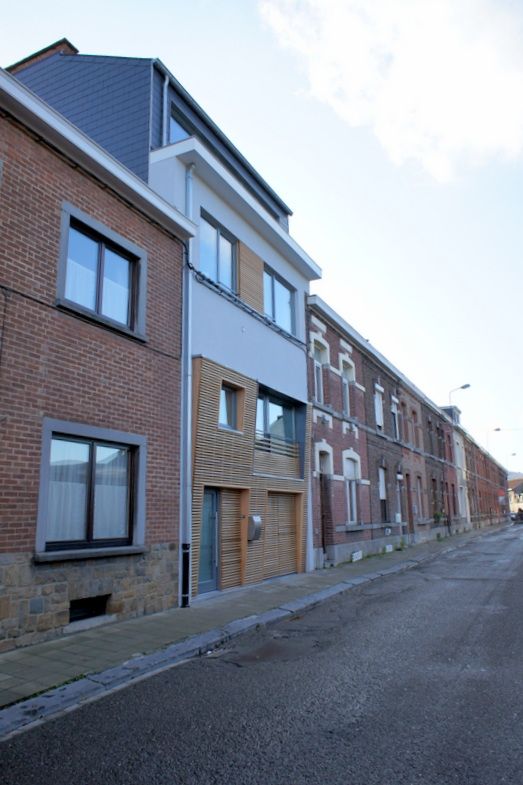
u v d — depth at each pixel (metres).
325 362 17.80
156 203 9.86
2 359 7.03
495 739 4.19
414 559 18.28
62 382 7.83
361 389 20.69
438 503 32.41
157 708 5.05
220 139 14.27
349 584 12.59
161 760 3.99
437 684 5.52
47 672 5.95
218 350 11.67
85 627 7.79
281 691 5.45
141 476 9.10
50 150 8.09
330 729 4.45
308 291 16.83
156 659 6.51
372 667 6.19
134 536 8.86
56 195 8.11
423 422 30.84
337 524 17.03
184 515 9.97
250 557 12.25
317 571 14.94
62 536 7.76
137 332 9.34
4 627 6.69
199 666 6.47
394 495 23.33
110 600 8.30
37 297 7.60
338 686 5.55
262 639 7.80
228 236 12.92
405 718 4.64
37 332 7.55
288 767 3.82
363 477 19.86
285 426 15.03
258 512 12.64
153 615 8.92
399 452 24.70
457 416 43.22
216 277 12.30
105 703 5.22
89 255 8.79
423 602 10.27
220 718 4.77
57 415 7.70
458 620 8.54
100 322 8.55
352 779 3.63
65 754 4.13
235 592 11.35
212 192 12.27
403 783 3.55
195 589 10.20
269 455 13.71
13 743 4.35
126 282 9.52
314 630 8.27
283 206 16.98
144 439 9.23
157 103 12.28
